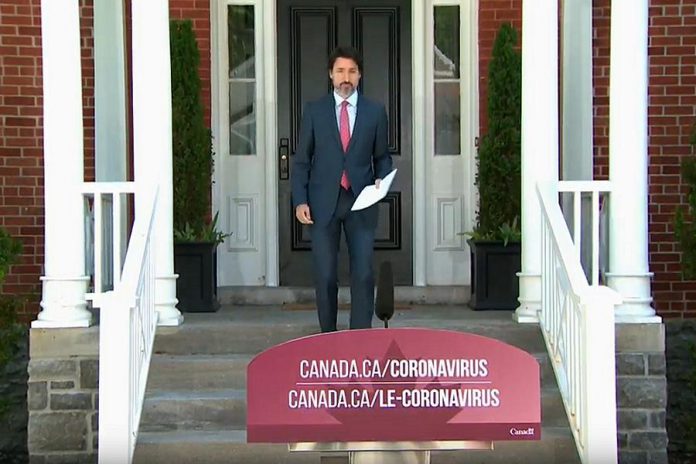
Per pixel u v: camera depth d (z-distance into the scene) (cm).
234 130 727
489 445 317
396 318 603
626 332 538
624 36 548
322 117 525
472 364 318
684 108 716
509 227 644
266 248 719
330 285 525
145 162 553
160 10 553
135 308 454
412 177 727
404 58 727
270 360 316
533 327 559
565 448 485
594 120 723
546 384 531
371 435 315
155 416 510
